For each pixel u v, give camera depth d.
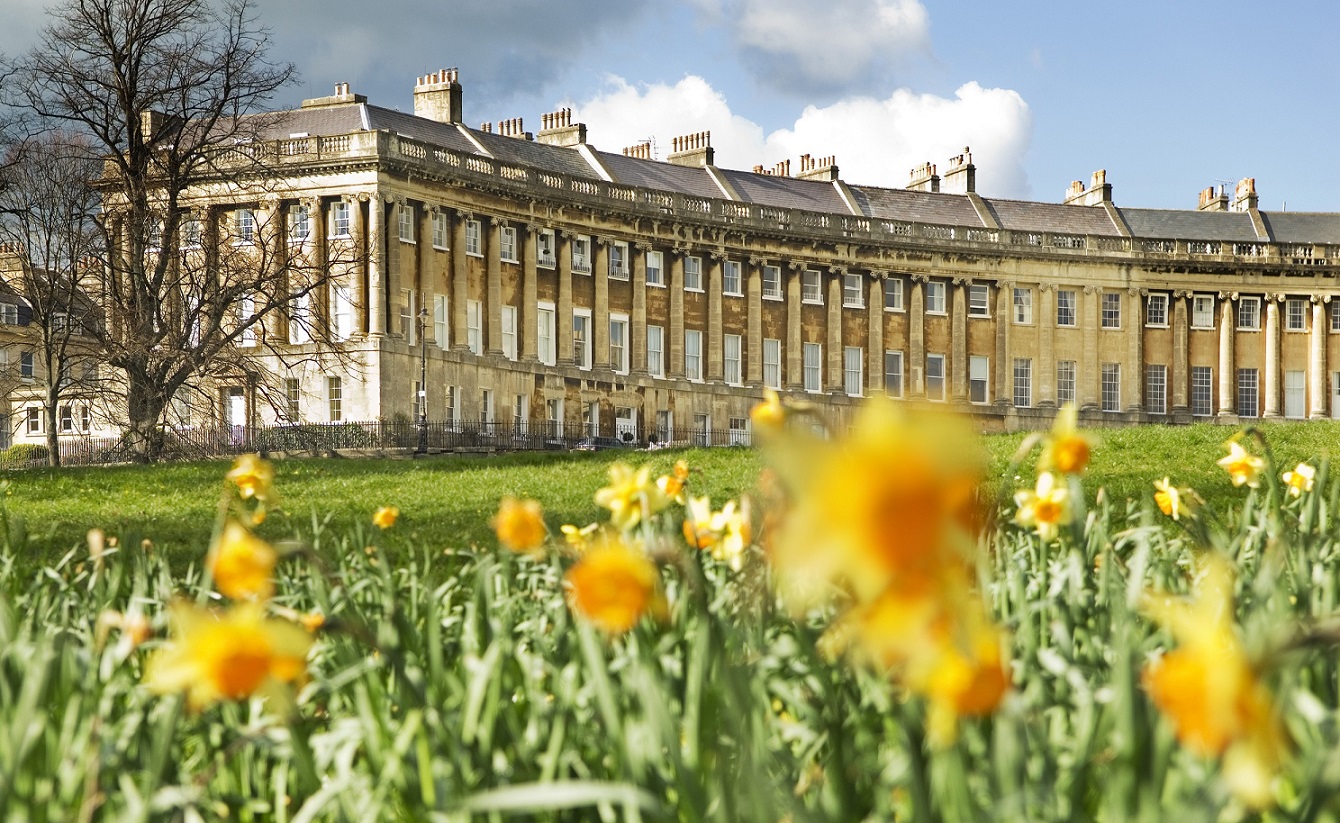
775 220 79.38
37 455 65.31
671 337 76.25
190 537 16.09
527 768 3.73
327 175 62.34
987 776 3.35
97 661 4.57
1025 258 85.38
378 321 61.38
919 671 1.66
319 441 58.62
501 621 5.23
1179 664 1.79
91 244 48.03
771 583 4.50
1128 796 2.88
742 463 30.70
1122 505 14.84
